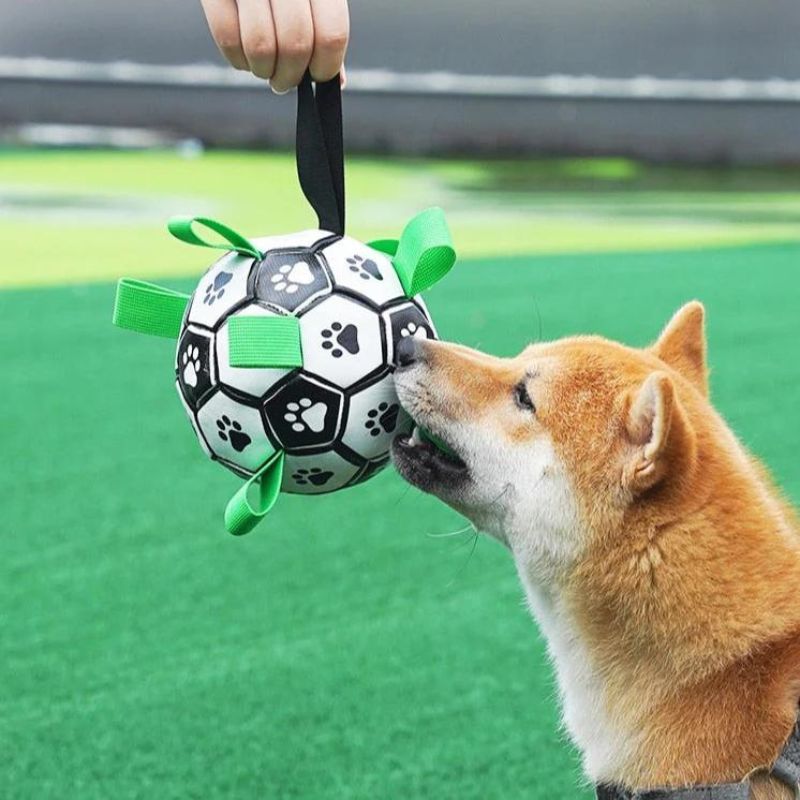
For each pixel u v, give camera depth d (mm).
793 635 1358
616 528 1393
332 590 1869
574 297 3957
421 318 1435
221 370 1379
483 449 1438
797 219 6164
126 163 7902
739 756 1346
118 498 2096
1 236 5000
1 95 9219
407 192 6941
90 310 3596
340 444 1398
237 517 1382
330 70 1406
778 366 3010
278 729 1630
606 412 1412
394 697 1680
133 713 1646
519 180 7793
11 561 1914
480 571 1922
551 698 1682
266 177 7227
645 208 6574
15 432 2438
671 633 1377
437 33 9211
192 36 9203
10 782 1555
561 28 9117
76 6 9234
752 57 8906
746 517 1383
